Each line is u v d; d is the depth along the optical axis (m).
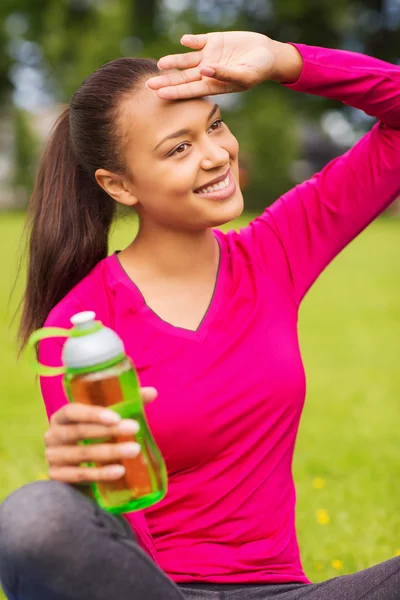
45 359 2.14
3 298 10.96
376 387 6.59
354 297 11.58
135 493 1.82
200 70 2.09
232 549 2.13
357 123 36.53
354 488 4.32
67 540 1.68
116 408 1.77
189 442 2.10
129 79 2.19
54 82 34.12
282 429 2.18
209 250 2.26
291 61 2.33
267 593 2.07
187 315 2.20
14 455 4.87
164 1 35.59
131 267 2.26
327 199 2.38
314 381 6.84
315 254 2.37
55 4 34.44
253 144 30.81
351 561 3.45
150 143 2.12
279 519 2.19
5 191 36.22
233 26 35.00
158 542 2.13
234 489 2.13
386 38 36.25
